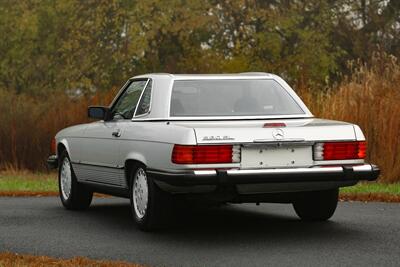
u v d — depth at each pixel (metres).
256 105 12.89
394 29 43.78
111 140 13.52
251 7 44.38
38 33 47.34
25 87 47.53
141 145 12.47
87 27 44.91
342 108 21.56
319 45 43.56
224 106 12.77
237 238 12.13
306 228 13.07
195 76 13.09
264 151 11.66
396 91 21.50
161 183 11.98
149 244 11.70
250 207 16.11
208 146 11.45
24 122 28.06
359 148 12.08
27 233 12.88
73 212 15.53
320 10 44.59
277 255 10.73
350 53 45.09
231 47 45.19
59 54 47.09
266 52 44.72
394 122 20.81
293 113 12.94
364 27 44.66
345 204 16.48
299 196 12.73
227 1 44.31
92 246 11.63
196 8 43.56
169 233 12.66
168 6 43.31
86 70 44.66
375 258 10.49
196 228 13.16
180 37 43.41
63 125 27.86
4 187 21.02
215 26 43.94
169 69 38.81
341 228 13.02
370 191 18.58
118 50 43.91
